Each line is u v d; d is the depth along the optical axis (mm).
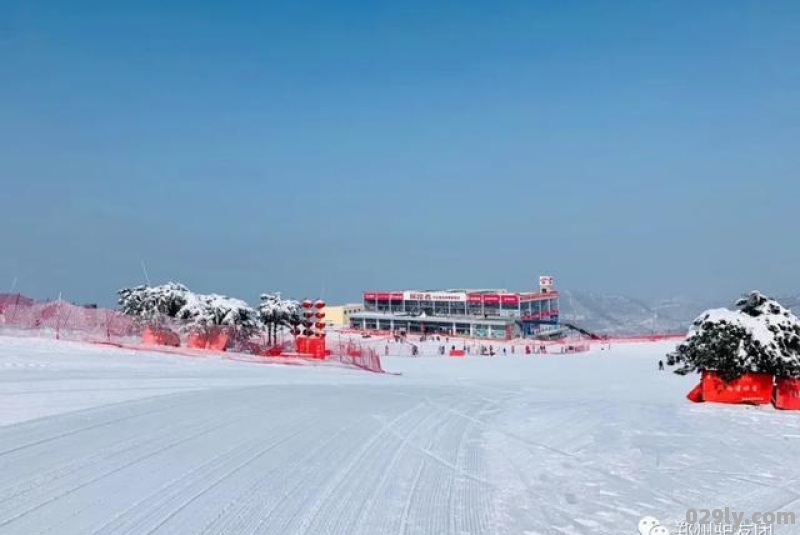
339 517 5629
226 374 17625
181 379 15125
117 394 11727
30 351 18625
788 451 8680
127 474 6566
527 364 41531
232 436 8609
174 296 29641
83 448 7504
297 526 5355
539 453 8398
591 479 7133
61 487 6047
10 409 9602
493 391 17312
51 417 9148
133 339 25922
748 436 9734
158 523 5254
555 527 5578
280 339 33344
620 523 5711
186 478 6531
